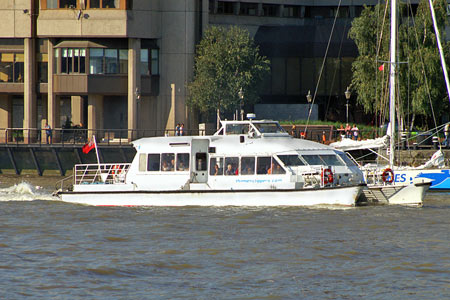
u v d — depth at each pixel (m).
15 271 61.34
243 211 92.12
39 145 167.50
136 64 195.75
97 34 191.25
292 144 96.50
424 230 79.69
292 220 85.56
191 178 97.31
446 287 57.03
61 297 54.38
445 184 115.50
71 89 193.75
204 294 55.34
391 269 62.41
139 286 57.41
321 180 92.81
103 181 104.00
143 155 99.44
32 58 198.00
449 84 134.50
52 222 86.12
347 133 157.00
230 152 96.62
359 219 86.19
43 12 193.50
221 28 199.88
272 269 62.50
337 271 61.81
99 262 64.81
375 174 104.88
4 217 89.88
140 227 82.31
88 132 193.62
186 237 76.19
